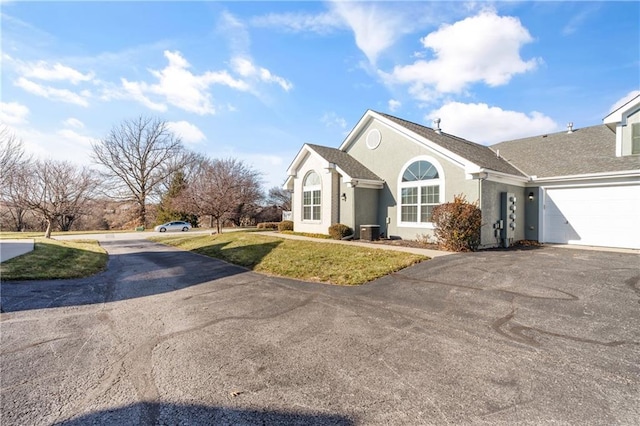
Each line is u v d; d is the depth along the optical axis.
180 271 10.38
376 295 6.64
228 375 3.46
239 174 32.62
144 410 2.81
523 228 14.50
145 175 45.66
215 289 7.66
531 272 7.65
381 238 15.41
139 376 3.45
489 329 4.67
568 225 13.35
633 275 7.24
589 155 13.99
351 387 3.18
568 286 6.54
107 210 45.88
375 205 16.31
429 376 3.38
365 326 4.93
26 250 12.73
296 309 5.89
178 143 47.00
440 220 11.77
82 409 2.83
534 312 5.27
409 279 7.64
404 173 15.20
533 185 14.34
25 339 4.54
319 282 8.04
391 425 2.58
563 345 4.09
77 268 10.42
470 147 16.38
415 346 4.15
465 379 3.30
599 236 12.52
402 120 17.06
